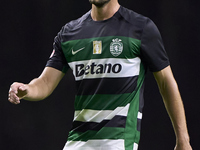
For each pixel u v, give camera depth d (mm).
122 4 32500
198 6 31656
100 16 13305
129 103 12961
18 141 32156
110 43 12969
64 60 13977
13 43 32625
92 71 13086
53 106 32375
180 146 13375
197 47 31703
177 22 31906
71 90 32438
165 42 32031
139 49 12969
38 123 32281
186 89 31750
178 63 31859
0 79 32500
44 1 32625
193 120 31547
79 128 13328
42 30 32656
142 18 13148
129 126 13008
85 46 13258
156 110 32281
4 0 32625
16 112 32219
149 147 32281
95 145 13055
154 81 32312
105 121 12977
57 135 32250
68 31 13703
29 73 32656
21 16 32656
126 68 12891
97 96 13016
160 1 32094
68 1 32719
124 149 12914
